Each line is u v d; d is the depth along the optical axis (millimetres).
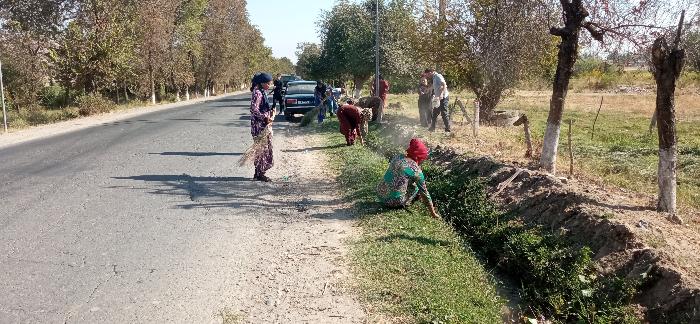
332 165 11328
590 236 5566
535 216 6512
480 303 4918
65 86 29625
